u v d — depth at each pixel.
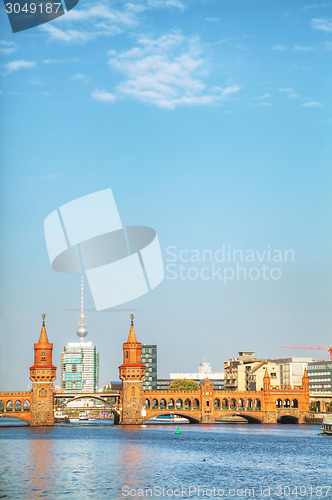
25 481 128.75
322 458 167.88
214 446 196.25
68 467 148.25
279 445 199.12
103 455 172.00
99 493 116.81
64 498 112.25
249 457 169.50
